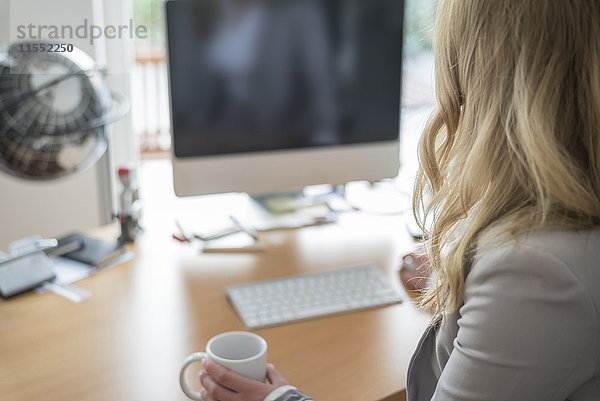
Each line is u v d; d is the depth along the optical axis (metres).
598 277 0.65
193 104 1.43
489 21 0.71
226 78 1.43
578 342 0.65
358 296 1.25
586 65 0.66
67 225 2.31
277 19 1.43
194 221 1.57
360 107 1.55
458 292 0.75
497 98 0.71
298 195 1.72
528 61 0.67
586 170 0.69
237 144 1.48
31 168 1.20
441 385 0.74
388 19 1.51
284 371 1.03
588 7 0.66
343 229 1.58
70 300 1.24
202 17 1.39
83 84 1.19
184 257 1.43
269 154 1.51
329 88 1.51
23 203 2.23
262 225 1.58
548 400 0.68
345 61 1.51
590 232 0.67
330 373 1.03
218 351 0.92
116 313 1.20
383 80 1.55
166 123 3.62
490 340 0.68
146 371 1.03
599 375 0.68
